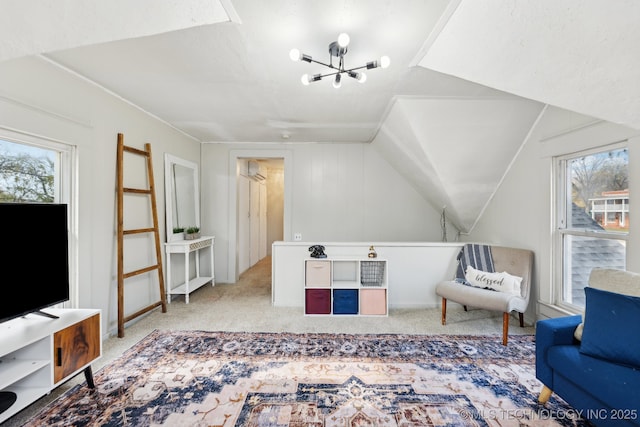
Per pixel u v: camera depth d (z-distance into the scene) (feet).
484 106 8.87
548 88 5.45
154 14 4.55
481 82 6.21
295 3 4.84
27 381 5.15
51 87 6.86
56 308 6.88
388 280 11.27
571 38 4.42
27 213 5.61
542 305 8.86
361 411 5.41
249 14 5.11
